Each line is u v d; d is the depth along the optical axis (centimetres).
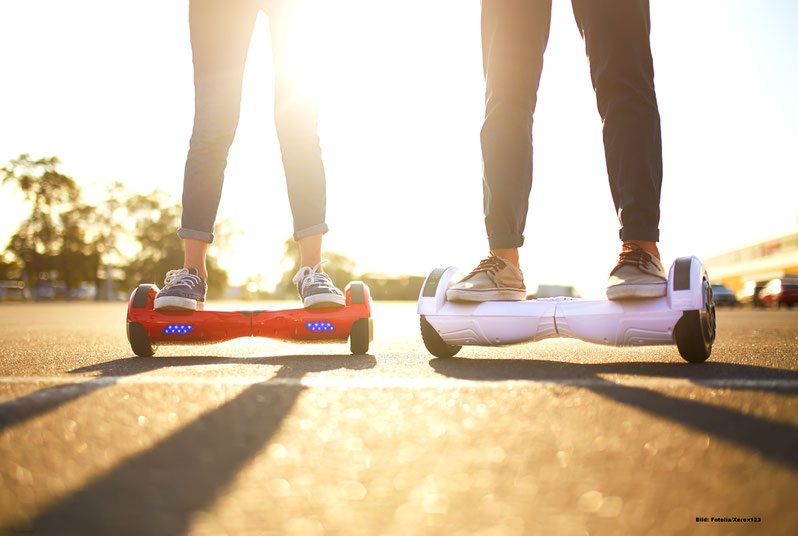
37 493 75
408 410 125
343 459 89
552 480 78
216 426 111
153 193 5691
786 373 188
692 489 73
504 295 245
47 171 5353
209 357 267
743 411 119
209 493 74
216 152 281
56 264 5353
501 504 69
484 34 260
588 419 113
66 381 167
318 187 289
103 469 85
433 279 256
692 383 156
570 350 298
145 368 216
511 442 98
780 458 85
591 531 61
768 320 835
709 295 225
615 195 230
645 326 219
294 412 123
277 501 71
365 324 270
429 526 63
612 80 229
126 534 62
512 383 159
